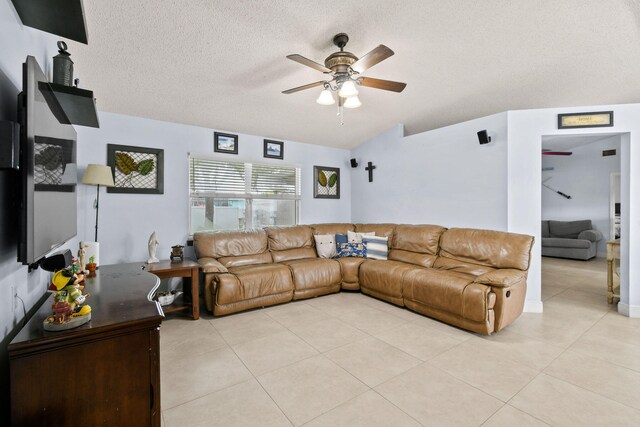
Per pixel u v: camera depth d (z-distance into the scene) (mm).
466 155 3846
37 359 1083
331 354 2410
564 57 2857
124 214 3543
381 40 2547
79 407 1148
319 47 2576
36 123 1273
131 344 1234
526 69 3062
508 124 3412
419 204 4418
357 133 4875
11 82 1358
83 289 1726
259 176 4625
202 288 3871
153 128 3738
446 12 2266
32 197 1214
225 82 3074
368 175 5203
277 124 4266
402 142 4629
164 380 2051
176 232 3906
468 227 3838
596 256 6789
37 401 1086
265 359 2334
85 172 3139
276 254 4242
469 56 2834
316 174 5207
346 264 4129
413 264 3889
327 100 2709
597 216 6840
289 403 1816
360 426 1626
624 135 3260
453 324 2941
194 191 4066
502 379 2051
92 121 2271
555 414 1700
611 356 2354
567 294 4012
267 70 2895
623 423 1621
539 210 3334
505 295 2725
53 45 2072
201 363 2273
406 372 2146
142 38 2324
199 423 1650
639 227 3180
